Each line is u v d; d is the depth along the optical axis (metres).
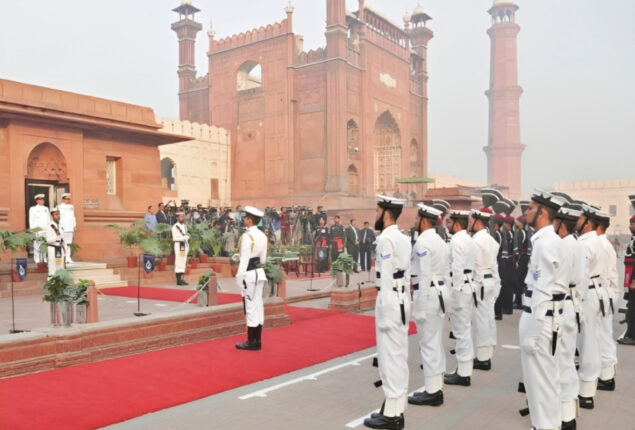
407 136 45.78
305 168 38.16
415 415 5.48
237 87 41.78
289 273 20.41
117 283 15.28
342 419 5.29
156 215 18.27
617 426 5.18
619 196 48.88
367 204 38.44
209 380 6.51
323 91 37.47
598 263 6.10
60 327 7.22
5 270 13.86
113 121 18.56
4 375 6.39
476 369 7.44
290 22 38.53
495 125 64.06
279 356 7.80
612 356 6.45
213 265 18.95
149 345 7.99
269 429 4.98
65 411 5.28
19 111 15.59
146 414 5.32
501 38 63.56
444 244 6.00
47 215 15.30
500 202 12.18
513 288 12.44
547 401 4.63
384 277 5.09
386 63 42.75
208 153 39.72
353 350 8.32
